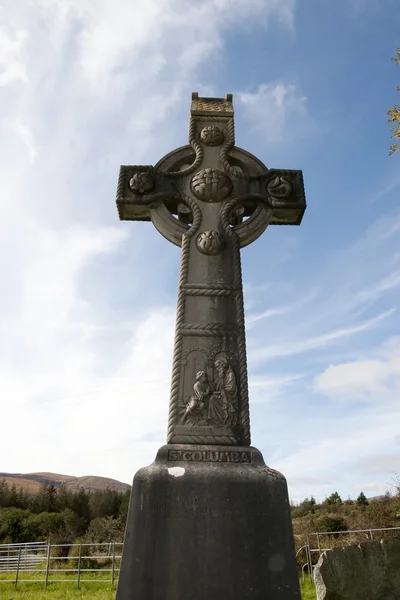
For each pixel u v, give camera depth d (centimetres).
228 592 318
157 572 322
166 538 332
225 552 330
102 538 3231
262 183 516
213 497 348
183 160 530
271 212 504
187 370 413
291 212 512
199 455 371
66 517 3741
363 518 1952
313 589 1158
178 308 441
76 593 1343
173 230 488
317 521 2106
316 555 1507
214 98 571
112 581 1509
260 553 332
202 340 426
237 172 514
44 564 2050
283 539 338
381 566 566
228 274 460
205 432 386
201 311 440
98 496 5038
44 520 3653
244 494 351
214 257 467
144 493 348
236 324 436
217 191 496
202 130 532
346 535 1811
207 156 522
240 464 367
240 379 412
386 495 2055
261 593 319
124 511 4425
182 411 395
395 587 554
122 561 324
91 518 4609
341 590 550
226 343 426
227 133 538
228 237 478
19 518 3700
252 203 507
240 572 325
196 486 352
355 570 563
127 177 511
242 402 402
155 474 356
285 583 323
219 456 371
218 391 403
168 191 499
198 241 471
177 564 324
